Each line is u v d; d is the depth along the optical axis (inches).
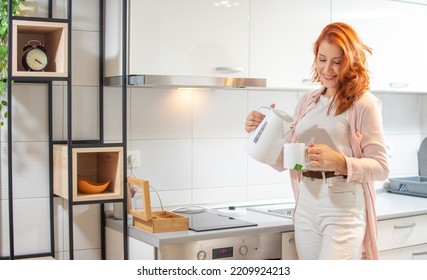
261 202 135.9
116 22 112.7
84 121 117.6
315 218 100.4
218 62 115.3
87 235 118.3
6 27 105.0
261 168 137.3
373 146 96.8
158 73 109.5
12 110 111.0
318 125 100.2
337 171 96.0
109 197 108.1
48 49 110.9
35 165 113.3
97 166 119.1
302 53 125.5
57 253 116.0
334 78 98.4
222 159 132.0
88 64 117.7
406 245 125.3
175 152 126.2
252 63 119.3
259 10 119.8
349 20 131.0
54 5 114.4
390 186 153.5
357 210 98.9
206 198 130.3
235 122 133.3
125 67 108.2
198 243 102.8
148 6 108.3
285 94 139.9
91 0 117.6
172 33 110.6
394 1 137.3
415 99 162.6
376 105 98.0
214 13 114.7
